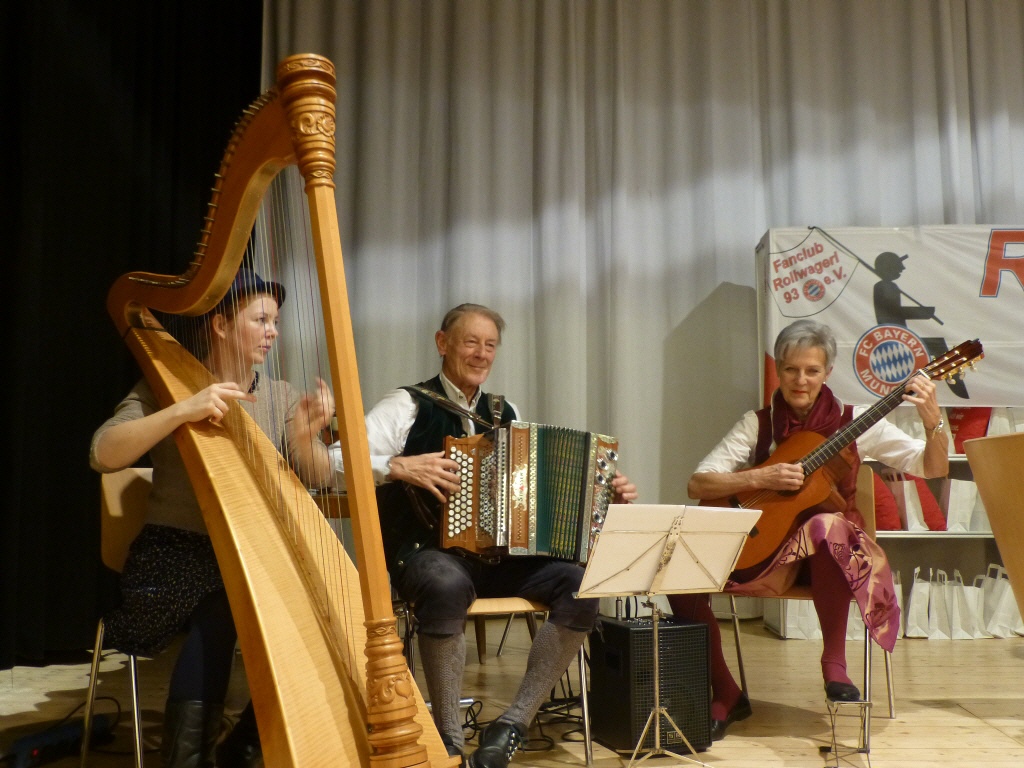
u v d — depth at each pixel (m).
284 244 4.08
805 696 3.04
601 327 4.94
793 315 4.40
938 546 4.52
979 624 4.21
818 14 4.98
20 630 3.31
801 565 2.75
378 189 4.95
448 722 2.16
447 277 4.95
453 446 2.31
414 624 2.46
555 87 4.99
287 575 1.68
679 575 2.20
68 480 3.60
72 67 3.66
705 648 2.45
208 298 1.93
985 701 2.94
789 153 4.95
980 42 4.90
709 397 4.86
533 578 2.36
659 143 5.02
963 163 4.85
